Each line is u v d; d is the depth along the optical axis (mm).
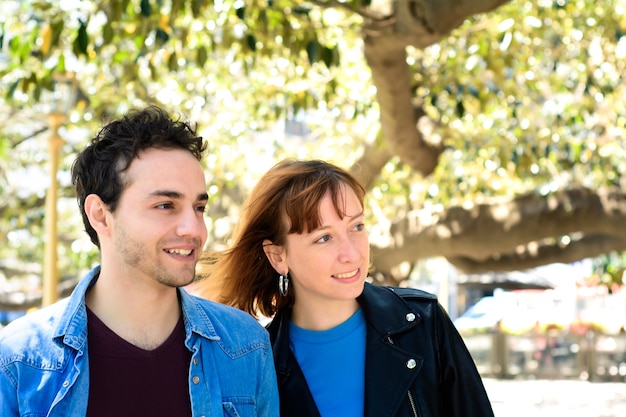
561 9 9383
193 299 2844
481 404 3158
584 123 10578
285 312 3287
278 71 10086
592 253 9945
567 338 24078
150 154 2639
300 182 3131
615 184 10273
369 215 10531
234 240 3346
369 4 5723
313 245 3086
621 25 9445
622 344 23500
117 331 2682
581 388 20953
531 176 10602
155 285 2676
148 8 5938
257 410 2877
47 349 2633
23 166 13594
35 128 13477
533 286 26109
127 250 2627
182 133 2703
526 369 24328
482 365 24609
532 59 10062
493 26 9164
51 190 9648
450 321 3264
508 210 8742
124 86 9805
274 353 3184
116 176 2629
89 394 2600
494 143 10406
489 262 10062
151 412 2635
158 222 2615
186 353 2742
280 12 6828
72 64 9094
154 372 2666
